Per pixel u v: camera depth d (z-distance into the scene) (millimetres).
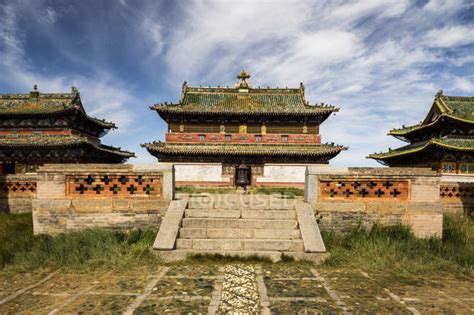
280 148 30250
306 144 30641
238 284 6559
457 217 13570
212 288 6336
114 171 10258
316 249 8352
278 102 34688
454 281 7062
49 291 6250
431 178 10148
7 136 27656
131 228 10086
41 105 29656
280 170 30203
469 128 22406
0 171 27750
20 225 11734
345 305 5582
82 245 8992
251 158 30453
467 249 9195
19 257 8461
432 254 8734
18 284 6695
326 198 10359
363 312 5312
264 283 6660
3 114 27156
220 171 30094
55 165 10133
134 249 8688
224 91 36406
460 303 5785
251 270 7508
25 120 28375
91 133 33562
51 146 26312
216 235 9117
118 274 7234
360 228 10086
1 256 8492
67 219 9984
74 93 30344
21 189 14906
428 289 6508
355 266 7965
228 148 30047
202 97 35438
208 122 31766
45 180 10109
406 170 10180
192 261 8094
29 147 26469
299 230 9164
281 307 5453
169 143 30672
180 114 31047
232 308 5391
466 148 20469
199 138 31203
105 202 10086
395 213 10094
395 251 8703
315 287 6473
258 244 8672
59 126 28578
